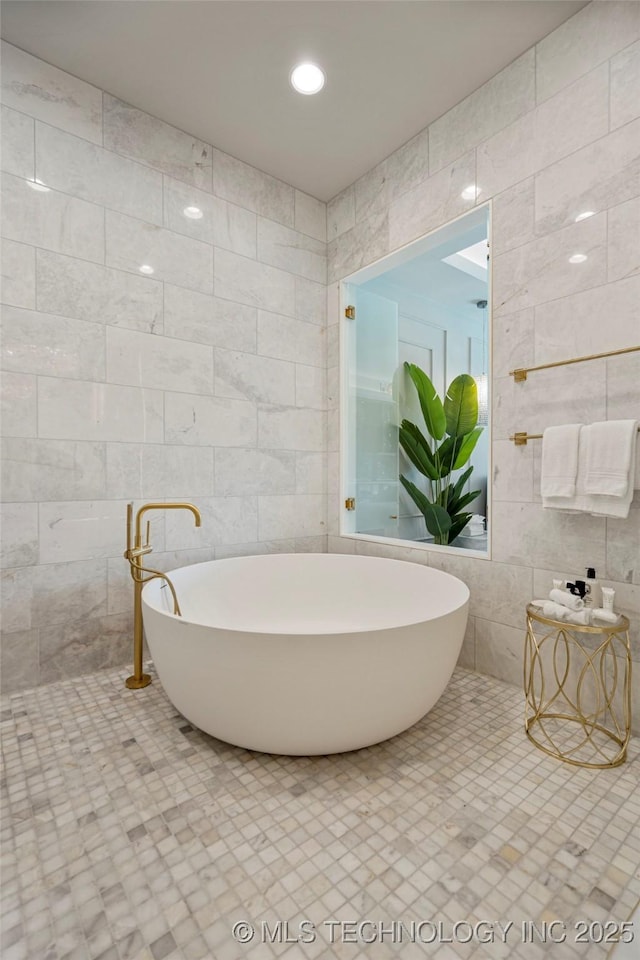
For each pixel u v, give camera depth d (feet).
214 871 3.25
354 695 4.16
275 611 7.59
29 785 4.14
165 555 7.19
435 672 4.57
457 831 3.62
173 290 7.27
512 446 6.19
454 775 4.31
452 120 6.95
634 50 5.02
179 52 5.99
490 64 6.20
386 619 7.17
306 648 4.00
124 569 6.75
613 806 3.90
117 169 6.73
